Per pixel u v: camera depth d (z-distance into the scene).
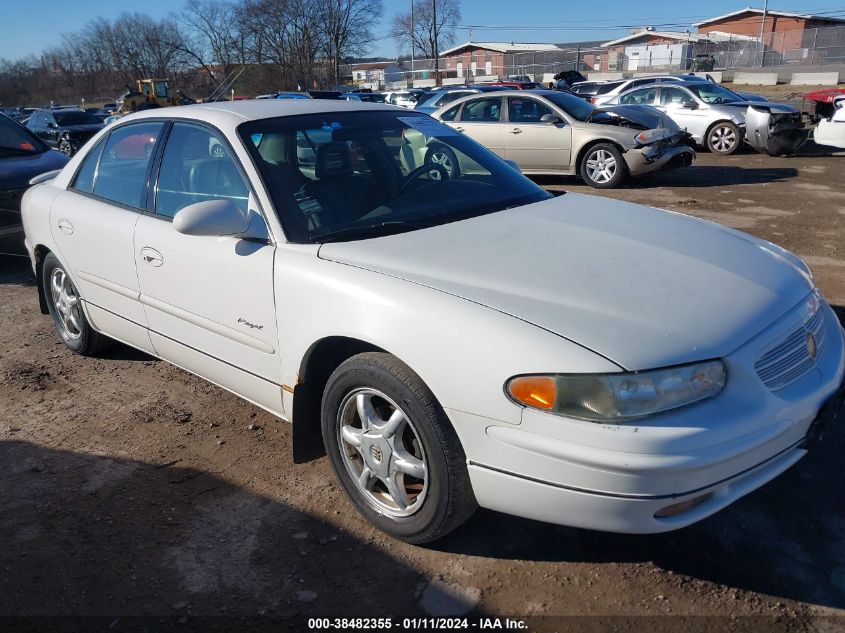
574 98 11.59
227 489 3.20
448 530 2.61
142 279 3.66
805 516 2.87
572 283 2.51
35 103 74.69
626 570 2.60
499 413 2.30
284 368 2.99
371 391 2.67
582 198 3.70
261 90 50.28
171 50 61.94
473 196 3.47
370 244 2.89
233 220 2.98
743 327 2.37
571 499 2.24
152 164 3.71
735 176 11.46
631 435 2.13
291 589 2.57
